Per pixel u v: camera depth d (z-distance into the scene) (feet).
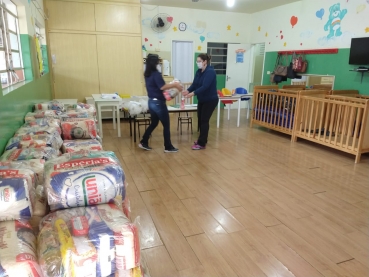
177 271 5.51
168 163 11.39
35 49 11.90
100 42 18.58
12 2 9.67
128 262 3.47
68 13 17.58
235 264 5.73
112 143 14.16
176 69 24.41
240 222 7.23
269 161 11.78
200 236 6.63
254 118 17.90
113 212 3.93
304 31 19.62
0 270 2.85
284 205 8.12
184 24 23.25
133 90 19.99
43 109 10.82
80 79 18.71
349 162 11.75
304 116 14.33
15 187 3.75
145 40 22.50
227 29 24.67
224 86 25.95
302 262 5.81
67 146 7.36
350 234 6.79
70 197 3.93
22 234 3.45
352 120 11.76
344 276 5.44
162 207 7.93
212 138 15.40
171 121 19.75
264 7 22.24
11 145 6.44
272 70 22.99
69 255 3.19
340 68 17.25
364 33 15.64
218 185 9.40
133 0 18.63
